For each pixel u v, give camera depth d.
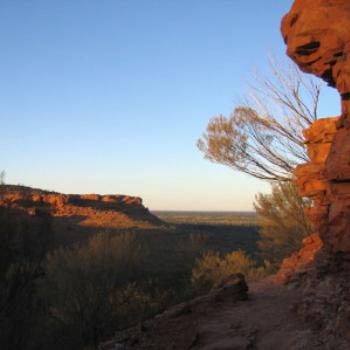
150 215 82.62
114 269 20.55
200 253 34.12
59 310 17.38
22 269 11.47
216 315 10.04
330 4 7.50
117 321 17.25
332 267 8.20
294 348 7.39
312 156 9.20
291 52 8.11
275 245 23.12
